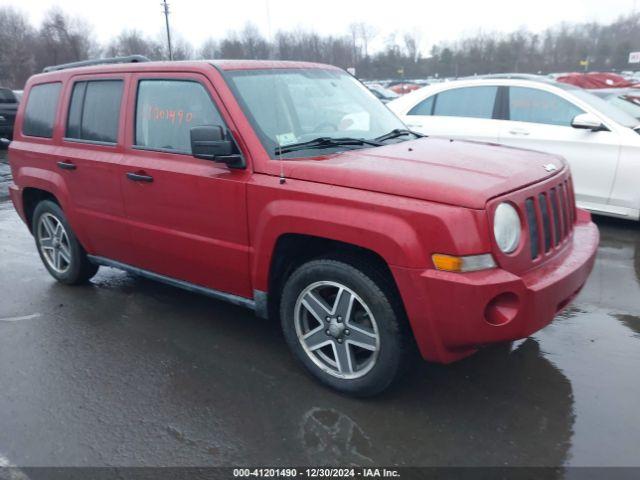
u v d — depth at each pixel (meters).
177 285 4.32
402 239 2.92
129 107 4.28
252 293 3.79
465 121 7.30
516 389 3.49
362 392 3.37
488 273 2.86
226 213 3.66
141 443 3.11
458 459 2.91
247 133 3.59
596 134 6.48
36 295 5.20
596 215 7.29
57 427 3.27
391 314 3.12
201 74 3.85
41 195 5.41
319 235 3.20
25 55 45.81
